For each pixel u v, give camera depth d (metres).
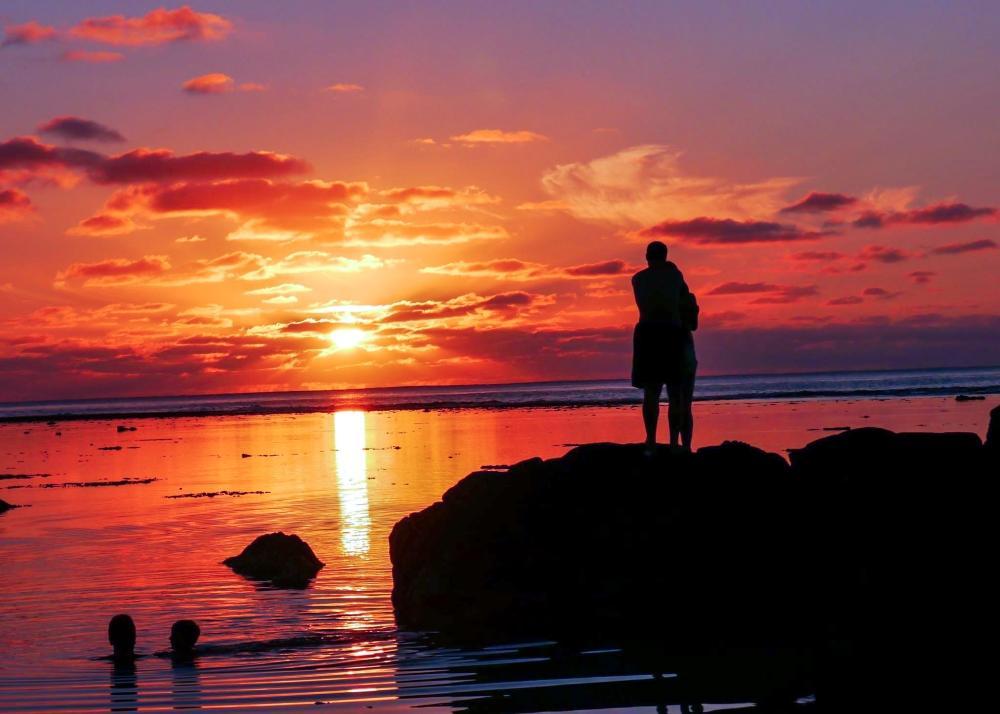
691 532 12.72
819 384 125.56
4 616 13.09
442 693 9.30
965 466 12.25
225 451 45.62
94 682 10.01
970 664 9.54
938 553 11.73
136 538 19.55
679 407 13.08
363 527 20.12
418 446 43.81
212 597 14.05
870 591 11.64
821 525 12.52
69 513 23.80
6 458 44.94
